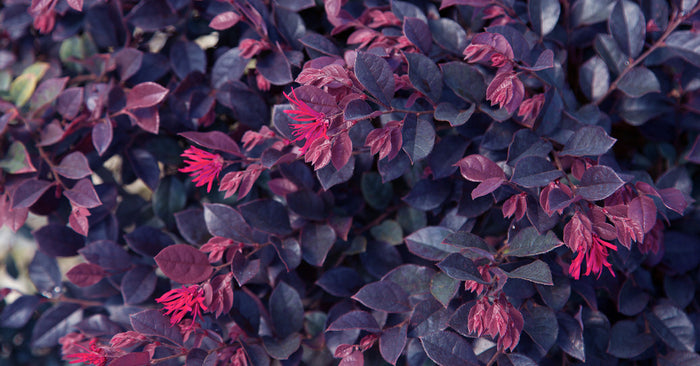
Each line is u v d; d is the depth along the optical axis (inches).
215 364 33.6
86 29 37.5
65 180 36.4
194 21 37.6
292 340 34.8
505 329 31.3
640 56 35.6
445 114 32.8
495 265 32.3
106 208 37.1
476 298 33.0
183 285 33.1
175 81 37.2
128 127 36.9
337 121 31.8
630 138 38.5
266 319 35.6
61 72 38.5
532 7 34.6
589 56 37.1
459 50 34.7
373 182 36.1
